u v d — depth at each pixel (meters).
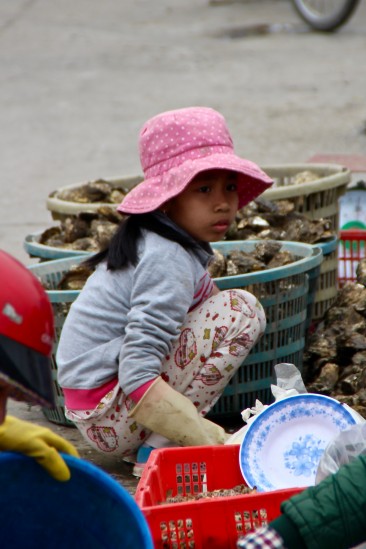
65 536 5.39
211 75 31.48
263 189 9.26
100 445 8.93
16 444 5.14
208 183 8.57
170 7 46.94
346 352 10.10
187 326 8.75
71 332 8.80
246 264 10.24
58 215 12.31
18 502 5.31
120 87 30.33
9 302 4.71
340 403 7.89
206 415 9.90
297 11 38.72
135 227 8.65
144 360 8.31
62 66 34.19
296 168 13.76
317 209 12.45
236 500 6.68
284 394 8.23
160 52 35.97
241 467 7.62
